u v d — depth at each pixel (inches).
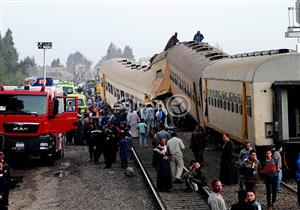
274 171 576.1
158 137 791.1
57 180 781.3
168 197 647.1
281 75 698.2
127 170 802.2
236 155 764.6
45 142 876.0
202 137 815.7
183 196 650.8
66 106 929.5
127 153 858.8
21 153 874.8
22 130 871.1
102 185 741.9
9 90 886.4
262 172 579.8
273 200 584.1
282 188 669.9
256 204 402.6
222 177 703.1
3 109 877.2
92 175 815.7
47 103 878.4
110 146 869.8
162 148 679.7
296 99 719.1
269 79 697.0
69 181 773.3
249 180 569.9
